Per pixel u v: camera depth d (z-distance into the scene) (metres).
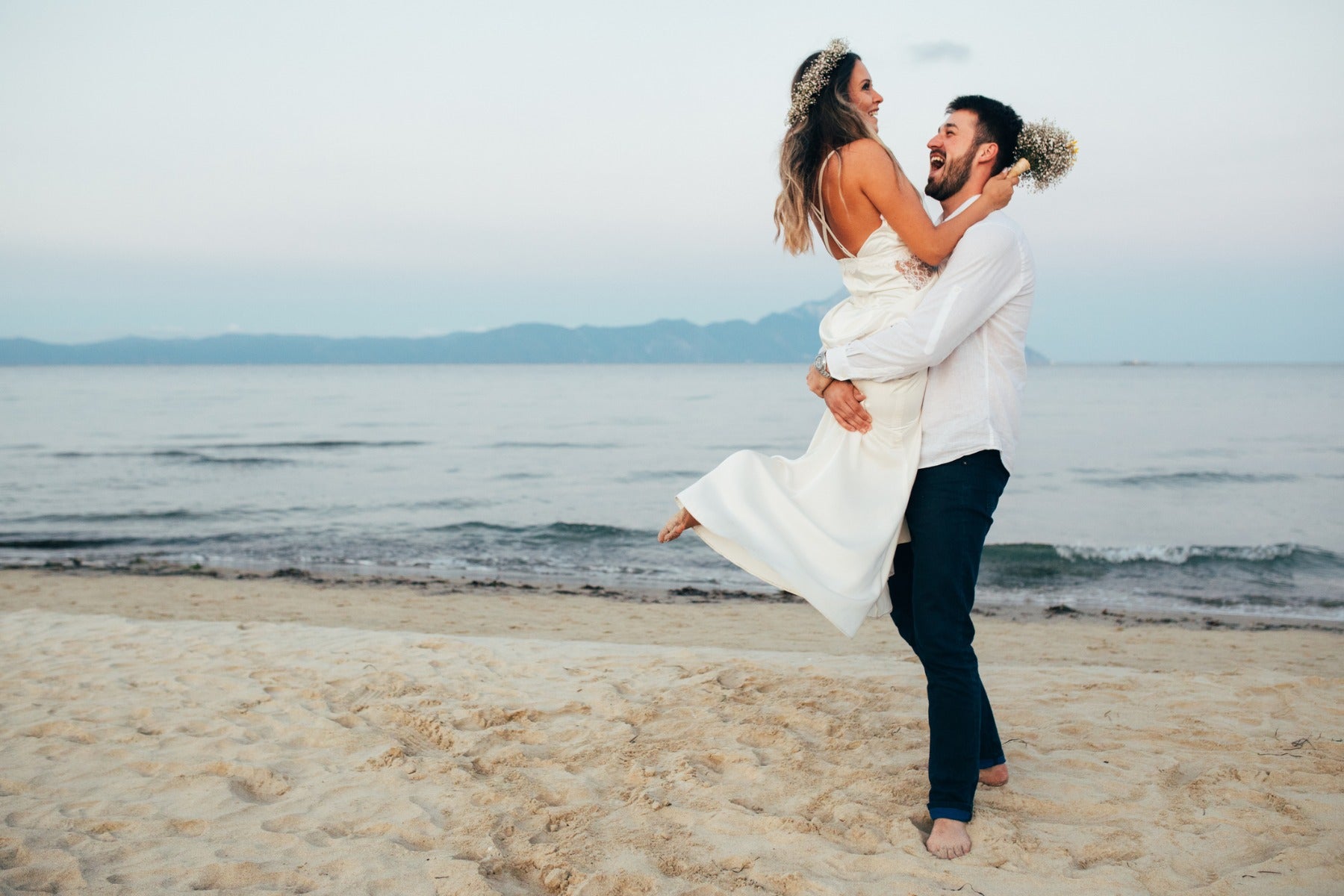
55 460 25.58
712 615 8.94
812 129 2.33
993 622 8.65
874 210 2.30
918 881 2.21
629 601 9.73
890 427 2.36
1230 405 54.16
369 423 41.94
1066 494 18.98
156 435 34.50
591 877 2.22
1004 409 2.35
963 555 2.31
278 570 11.60
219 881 2.28
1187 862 2.28
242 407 55.75
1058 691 3.98
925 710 3.60
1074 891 2.15
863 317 2.36
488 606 9.28
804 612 9.13
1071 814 2.60
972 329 2.24
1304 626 8.66
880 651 7.21
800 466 2.52
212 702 3.90
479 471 23.78
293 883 2.26
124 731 3.50
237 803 2.81
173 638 5.35
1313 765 2.89
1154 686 4.01
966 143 2.40
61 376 166.25
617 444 31.70
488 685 4.11
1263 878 2.16
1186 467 23.48
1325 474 21.88
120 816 2.72
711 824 2.56
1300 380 118.19
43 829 2.62
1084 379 130.00
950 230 2.28
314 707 3.78
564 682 4.15
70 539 14.06
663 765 3.04
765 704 3.68
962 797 2.37
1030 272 2.32
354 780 2.97
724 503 2.42
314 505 17.89
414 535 14.62
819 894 2.15
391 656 4.79
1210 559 12.13
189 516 16.47
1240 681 4.10
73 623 5.97
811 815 2.62
